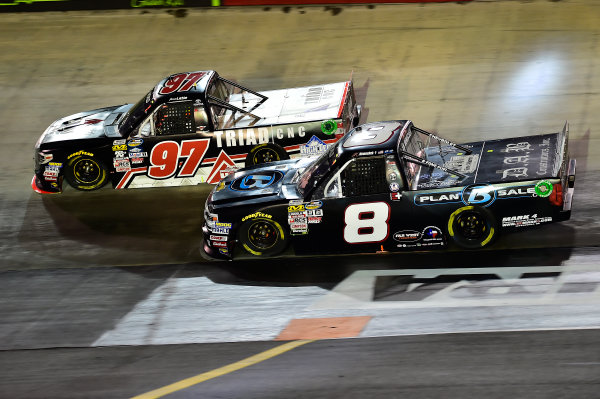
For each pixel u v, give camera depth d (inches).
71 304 1055.6
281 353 860.0
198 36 2108.8
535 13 2016.5
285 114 1358.3
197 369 843.4
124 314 1012.5
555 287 943.0
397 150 1034.7
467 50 1873.8
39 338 972.6
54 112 1782.7
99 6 2298.2
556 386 713.0
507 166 1064.8
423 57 1868.8
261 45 2025.1
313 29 2076.8
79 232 1280.8
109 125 1424.7
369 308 952.3
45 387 839.1
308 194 1071.0
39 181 1422.2
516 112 1562.5
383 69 1834.4
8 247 1255.5
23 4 2316.7
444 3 2121.1
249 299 1016.2
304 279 1051.3
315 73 1852.9
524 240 1080.2
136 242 1227.2
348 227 1063.0
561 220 1002.1
